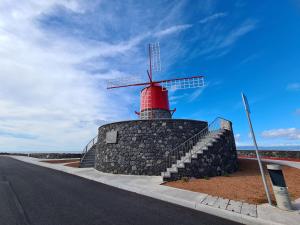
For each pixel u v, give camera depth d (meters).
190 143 14.50
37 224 5.39
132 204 7.23
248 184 9.48
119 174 14.36
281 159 18.02
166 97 20.69
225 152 13.41
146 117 19.58
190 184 9.97
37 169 18.53
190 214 6.21
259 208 6.27
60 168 18.92
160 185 10.05
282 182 6.27
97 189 9.77
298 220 5.32
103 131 17.12
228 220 5.75
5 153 62.00
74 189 9.75
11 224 5.39
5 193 8.84
